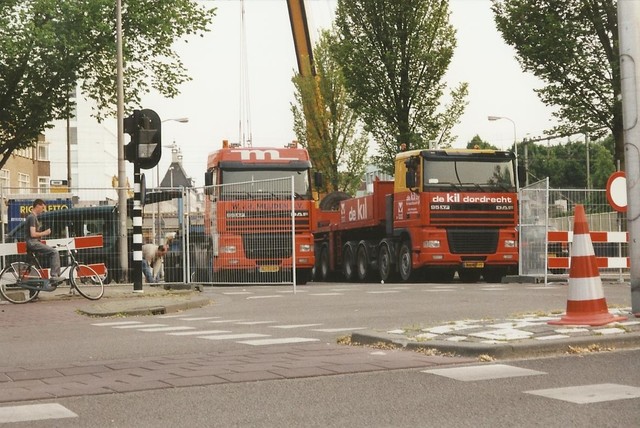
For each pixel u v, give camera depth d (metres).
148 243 24.23
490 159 24.25
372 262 27.53
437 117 35.56
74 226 23.05
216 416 5.64
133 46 37.34
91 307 15.52
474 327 9.45
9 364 8.50
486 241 24.00
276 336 10.48
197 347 9.48
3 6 33.41
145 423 5.47
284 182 23.48
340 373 7.23
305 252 24.73
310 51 52.38
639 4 10.38
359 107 36.09
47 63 34.69
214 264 23.23
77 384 6.94
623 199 14.45
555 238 21.02
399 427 5.22
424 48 35.34
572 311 9.50
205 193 23.44
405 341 8.66
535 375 6.93
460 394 6.21
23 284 18.31
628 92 10.38
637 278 10.09
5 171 57.06
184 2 36.88
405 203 24.84
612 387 6.32
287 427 5.29
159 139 19.20
